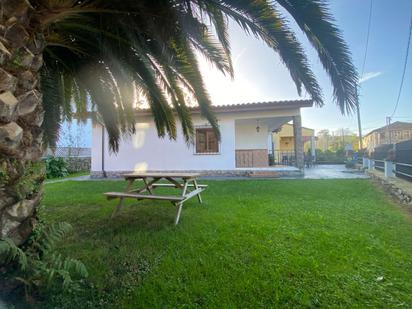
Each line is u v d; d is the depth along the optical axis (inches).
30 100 66.9
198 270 83.9
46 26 81.0
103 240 113.5
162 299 68.7
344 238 109.1
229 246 103.1
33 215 73.4
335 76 88.5
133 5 90.8
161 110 175.0
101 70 139.7
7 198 63.2
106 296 70.5
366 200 189.0
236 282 76.1
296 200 190.4
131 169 410.6
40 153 74.9
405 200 173.8
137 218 149.9
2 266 63.1
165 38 109.6
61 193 243.0
